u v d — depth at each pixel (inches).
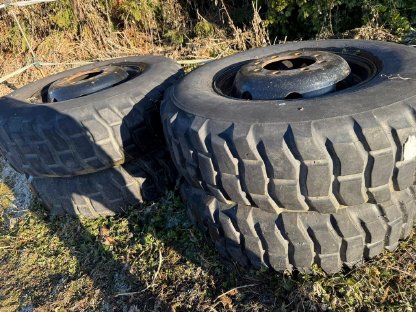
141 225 121.4
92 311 104.4
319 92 89.8
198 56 231.1
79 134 109.1
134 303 101.5
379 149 69.6
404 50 96.4
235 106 81.7
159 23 292.7
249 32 238.5
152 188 127.3
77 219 131.6
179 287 100.5
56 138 109.6
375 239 82.7
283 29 237.5
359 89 80.3
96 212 128.5
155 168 126.6
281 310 86.4
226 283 96.7
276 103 79.0
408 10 195.9
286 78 90.8
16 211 156.8
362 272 88.1
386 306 83.4
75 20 290.8
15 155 118.3
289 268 88.7
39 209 146.6
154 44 290.4
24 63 290.4
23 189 172.9
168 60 139.5
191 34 275.7
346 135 69.1
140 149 118.9
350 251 83.2
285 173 73.0
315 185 72.8
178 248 109.3
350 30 203.9
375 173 71.5
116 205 126.6
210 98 89.7
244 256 91.7
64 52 289.4
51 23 296.8
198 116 83.0
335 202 75.5
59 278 117.6
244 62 120.2
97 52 285.3
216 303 92.8
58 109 110.9
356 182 72.4
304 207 77.6
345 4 212.4
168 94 105.3
